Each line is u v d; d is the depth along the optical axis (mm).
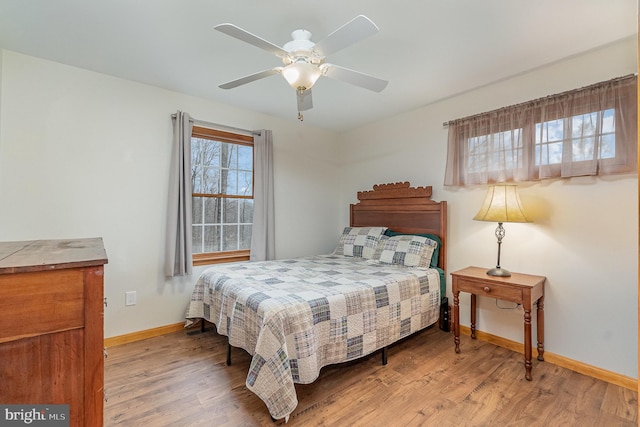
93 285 988
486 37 2008
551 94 2396
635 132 2004
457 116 3053
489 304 2791
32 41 2102
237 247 3492
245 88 2902
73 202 2480
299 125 4000
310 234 4109
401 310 2475
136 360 2391
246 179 3551
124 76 2652
